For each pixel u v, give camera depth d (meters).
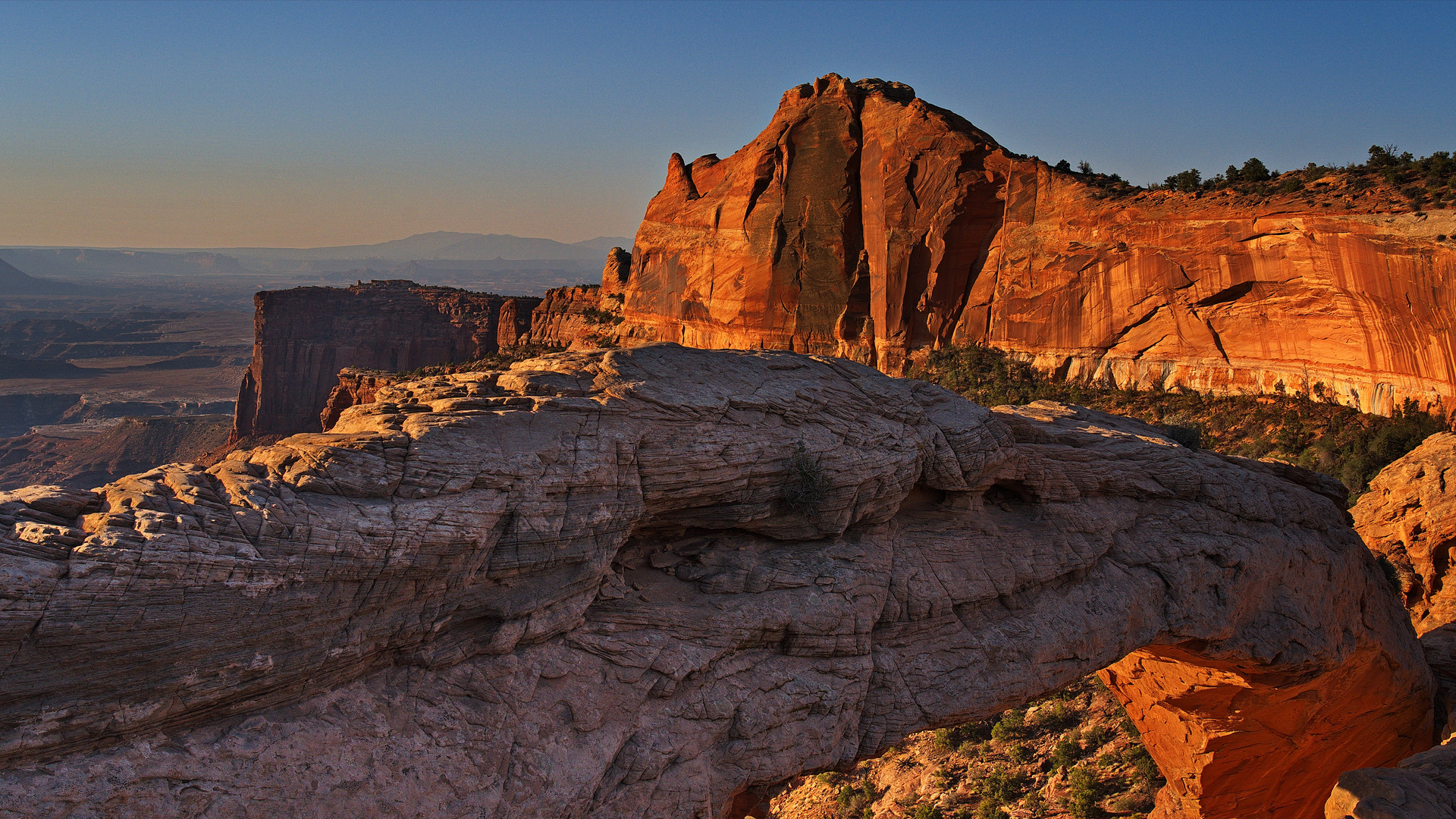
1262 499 25.84
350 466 12.76
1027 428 23.66
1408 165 57.19
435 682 13.17
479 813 12.58
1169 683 27.39
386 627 12.66
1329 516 27.50
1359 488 44.97
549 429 14.75
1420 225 50.09
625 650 15.00
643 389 16.23
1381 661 27.67
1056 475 22.52
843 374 20.20
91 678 10.24
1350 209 53.81
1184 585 22.86
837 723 17.05
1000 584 19.89
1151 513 23.92
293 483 12.39
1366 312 53.31
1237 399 59.50
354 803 11.64
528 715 13.64
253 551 11.34
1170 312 63.91
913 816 36.81
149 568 10.55
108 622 10.24
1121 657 21.41
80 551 10.27
